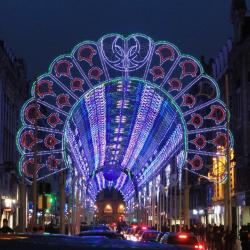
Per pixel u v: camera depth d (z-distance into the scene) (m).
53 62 45.50
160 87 47.34
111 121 74.00
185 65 46.03
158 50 45.22
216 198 83.06
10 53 72.00
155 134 79.62
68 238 6.63
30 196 80.06
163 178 94.25
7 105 69.62
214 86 48.16
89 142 91.25
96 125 75.62
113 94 53.53
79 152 82.00
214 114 54.28
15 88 75.44
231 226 48.19
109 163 129.88
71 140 63.47
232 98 76.31
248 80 71.12
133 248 5.92
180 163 59.78
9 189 70.69
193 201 105.25
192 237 28.91
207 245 54.47
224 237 45.94
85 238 6.68
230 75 77.25
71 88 45.97
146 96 54.59
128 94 54.75
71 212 70.56
